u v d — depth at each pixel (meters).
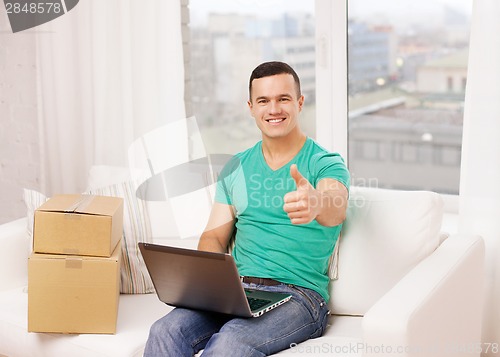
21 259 2.83
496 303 2.72
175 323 2.31
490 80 2.65
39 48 3.55
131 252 2.77
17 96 3.73
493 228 2.70
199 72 3.55
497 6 2.62
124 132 3.39
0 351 2.59
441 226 2.79
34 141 3.73
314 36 3.22
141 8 3.27
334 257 2.56
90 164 3.54
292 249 2.47
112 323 2.43
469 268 2.46
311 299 2.41
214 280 2.21
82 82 3.48
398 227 2.51
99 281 2.41
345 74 3.17
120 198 2.65
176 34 3.26
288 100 2.50
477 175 2.71
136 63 3.32
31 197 2.83
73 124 3.56
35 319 2.44
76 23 3.45
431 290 2.16
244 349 2.18
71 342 2.44
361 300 2.54
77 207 2.47
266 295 2.37
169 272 2.30
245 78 3.47
